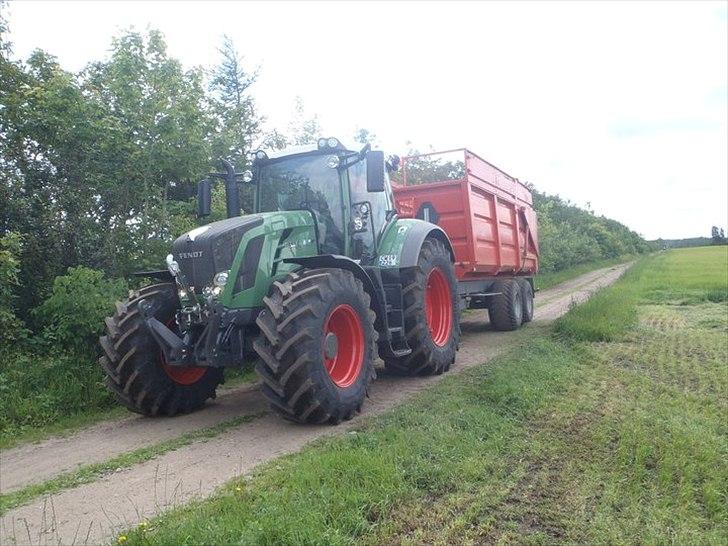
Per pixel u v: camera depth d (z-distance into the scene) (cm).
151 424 598
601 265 4053
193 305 563
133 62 927
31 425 604
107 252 914
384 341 666
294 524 316
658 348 890
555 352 843
